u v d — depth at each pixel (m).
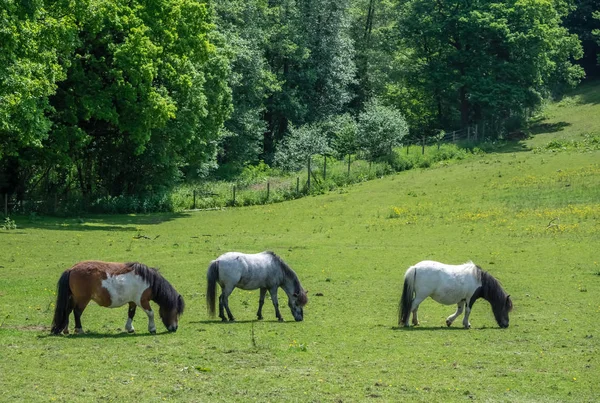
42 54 39.88
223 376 14.29
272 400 12.91
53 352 15.62
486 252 34.38
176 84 51.31
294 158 71.81
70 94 46.50
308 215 48.94
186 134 54.75
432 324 20.78
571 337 18.64
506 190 52.06
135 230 42.72
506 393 13.52
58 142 45.78
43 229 40.69
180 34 52.25
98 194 56.38
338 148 73.06
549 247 35.19
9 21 36.62
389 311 22.50
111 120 46.84
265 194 57.62
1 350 15.66
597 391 13.68
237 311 22.19
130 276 17.73
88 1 44.00
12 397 12.67
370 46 94.94
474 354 16.61
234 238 39.69
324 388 13.62
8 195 49.75
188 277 27.73
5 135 42.31
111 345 16.50
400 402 12.93
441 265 20.23
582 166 57.84
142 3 49.97
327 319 21.08
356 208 50.50
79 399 12.68
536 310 22.59
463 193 52.66
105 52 48.22
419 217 45.72
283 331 18.95
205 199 56.94
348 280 27.92
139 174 57.84
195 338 17.62
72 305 17.62
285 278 20.77
